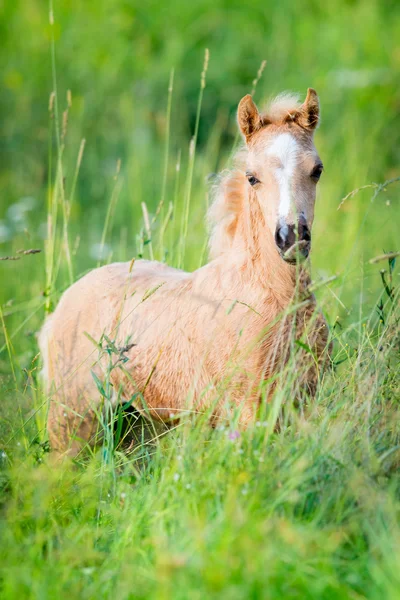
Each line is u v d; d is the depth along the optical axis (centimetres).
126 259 1345
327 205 1438
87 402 871
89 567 597
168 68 2080
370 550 568
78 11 2264
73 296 916
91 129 1991
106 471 742
